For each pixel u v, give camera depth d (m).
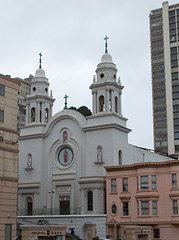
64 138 68.94
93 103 67.69
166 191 52.78
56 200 67.06
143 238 49.09
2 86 43.75
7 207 40.22
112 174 57.72
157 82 132.38
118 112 67.81
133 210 54.59
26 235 40.44
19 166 71.81
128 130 67.81
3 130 42.81
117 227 55.69
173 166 52.47
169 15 134.38
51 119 70.81
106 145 64.12
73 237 54.12
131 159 68.75
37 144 71.12
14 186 41.56
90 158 65.06
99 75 68.50
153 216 52.53
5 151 41.31
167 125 126.31
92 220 57.38
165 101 129.75
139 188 54.28
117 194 56.53
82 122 67.56
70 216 59.16
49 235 41.38
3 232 39.25
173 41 131.75
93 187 60.34
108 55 69.88
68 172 67.06
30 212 68.62
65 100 72.06
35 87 75.38
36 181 68.88
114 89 67.31
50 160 69.69
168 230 51.41
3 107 43.38
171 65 130.25
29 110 74.62
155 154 79.81
